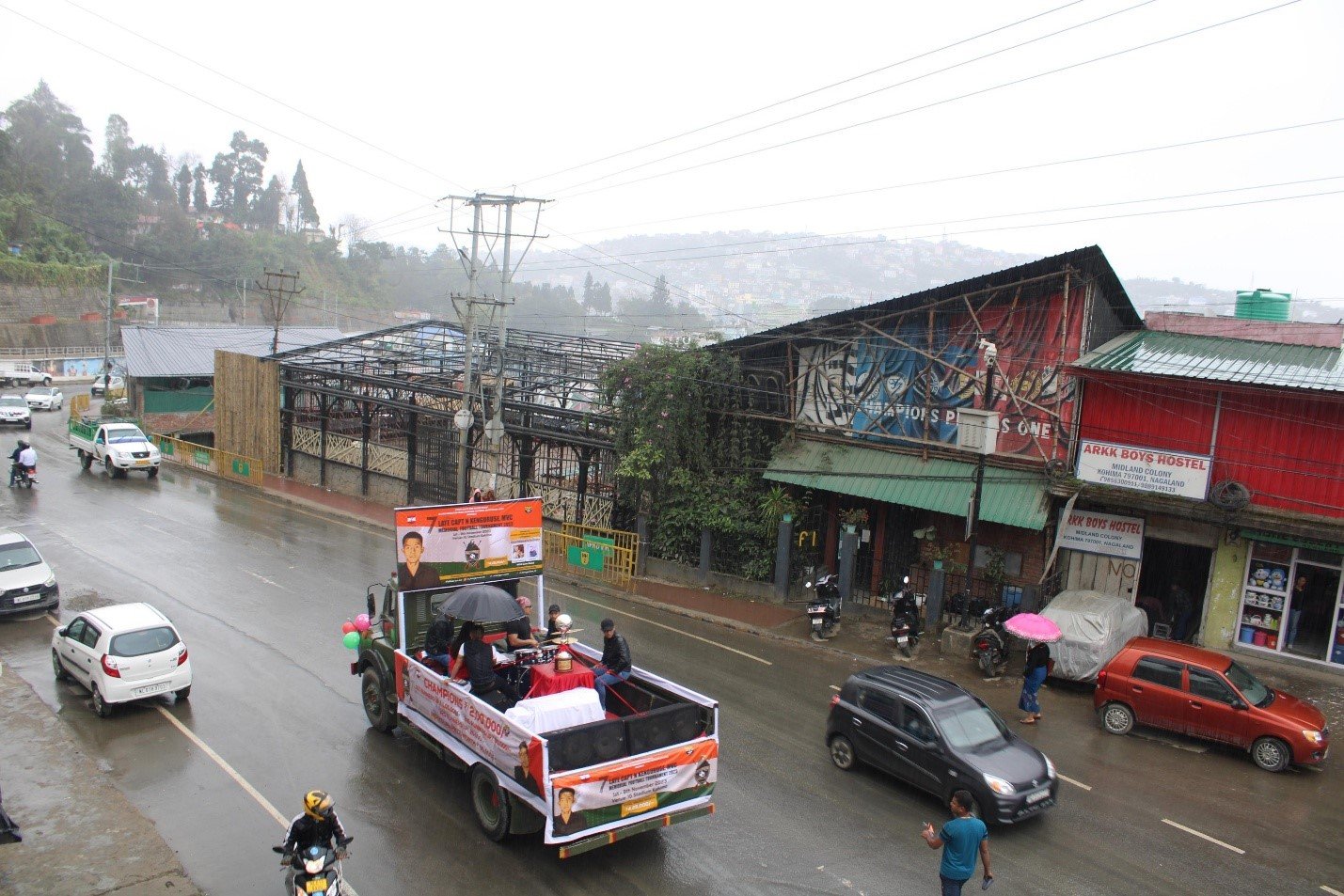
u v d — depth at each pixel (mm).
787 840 10789
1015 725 15172
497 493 28172
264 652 16812
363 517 30469
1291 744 13320
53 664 15695
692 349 24094
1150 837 11352
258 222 131750
